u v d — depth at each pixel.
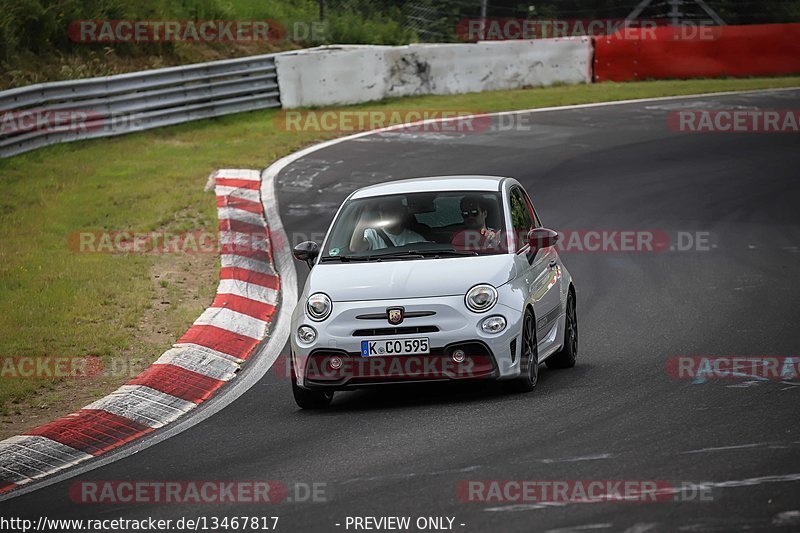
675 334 35.62
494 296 27.59
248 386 32.09
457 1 128.25
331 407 29.06
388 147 73.50
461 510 18.62
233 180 62.81
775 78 112.12
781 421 23.27
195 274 44.94
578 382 29.44
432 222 30.50
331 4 121.06
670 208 58.19
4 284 42.12
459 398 28.55
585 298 42.41
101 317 38.62
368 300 27.77
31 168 63.25
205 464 23.75
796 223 54.91
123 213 54.19
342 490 20.50
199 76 80.94
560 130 80.25
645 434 22.84
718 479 19.20
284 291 44.06
